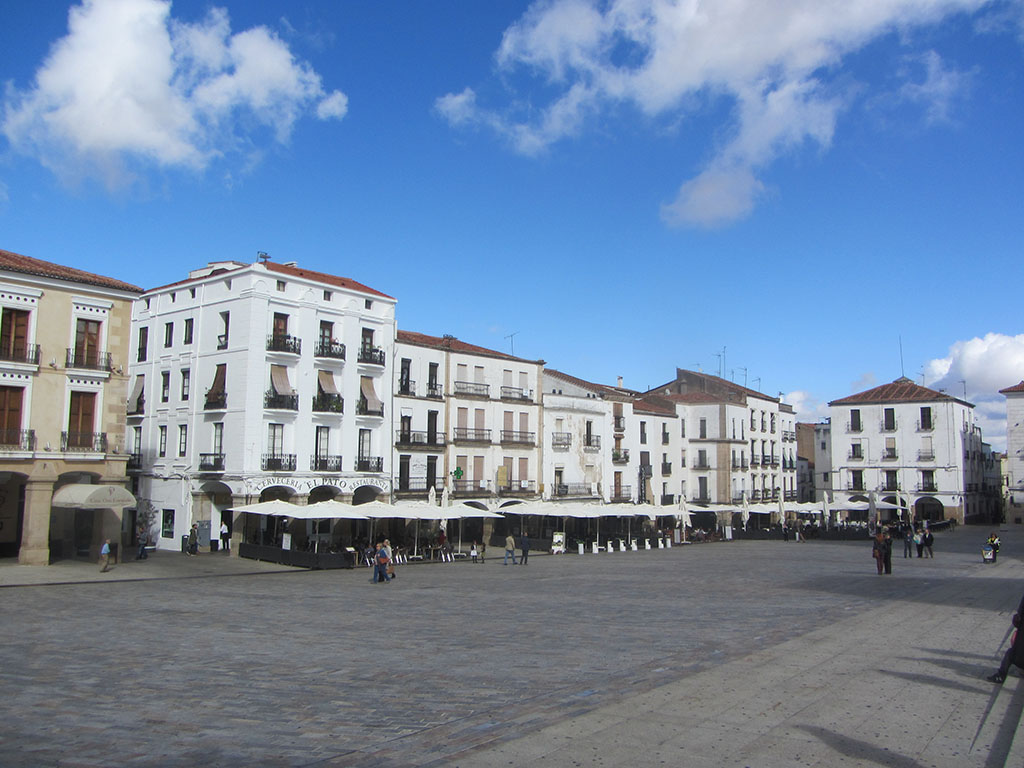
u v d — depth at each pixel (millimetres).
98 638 18094
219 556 44219
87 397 38000
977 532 79188
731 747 9195
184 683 13312
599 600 26000
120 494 36938
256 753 9414
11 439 35344
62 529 40094
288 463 46531
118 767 8969
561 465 66562
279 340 46625
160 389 51000
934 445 89125
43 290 36625
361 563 42406
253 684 13219
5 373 35219
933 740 9531
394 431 53094
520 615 22188
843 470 93188
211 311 48219
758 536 71812
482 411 59938
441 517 43156
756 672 13469
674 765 8555
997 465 122750
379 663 15016
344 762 8961
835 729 9953
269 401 45938
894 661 14469
